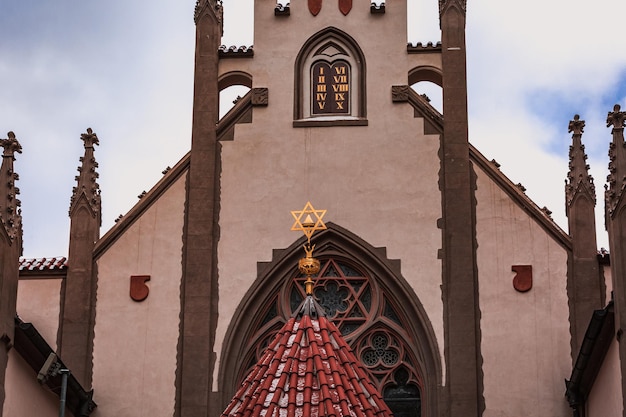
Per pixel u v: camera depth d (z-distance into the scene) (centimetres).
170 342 2841
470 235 2877
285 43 3081
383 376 2809
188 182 2967
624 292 2245
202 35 3084
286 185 2952
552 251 2856
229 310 2858
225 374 2809
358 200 2928
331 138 2983
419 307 2830
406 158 2956
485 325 2809
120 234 2931
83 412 2764
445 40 3055
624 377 2212
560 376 2766
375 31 3077
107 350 2839
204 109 3023
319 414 2056
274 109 3020
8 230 2406
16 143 2492
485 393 2758
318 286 2886
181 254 2911
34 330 2386
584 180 2897
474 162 2947
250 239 2912
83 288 2881
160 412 2791
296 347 2212
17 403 2406
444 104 2995
